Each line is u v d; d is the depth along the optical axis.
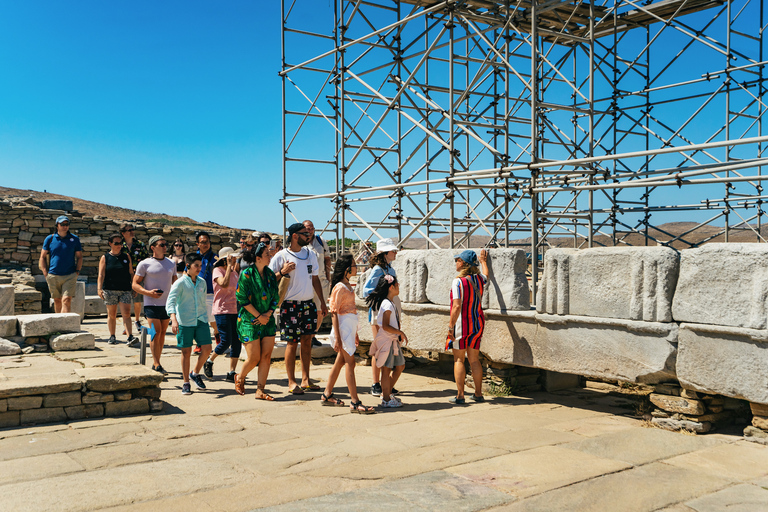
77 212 18.64
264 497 3.72
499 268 6.93
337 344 6.21
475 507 3.59
